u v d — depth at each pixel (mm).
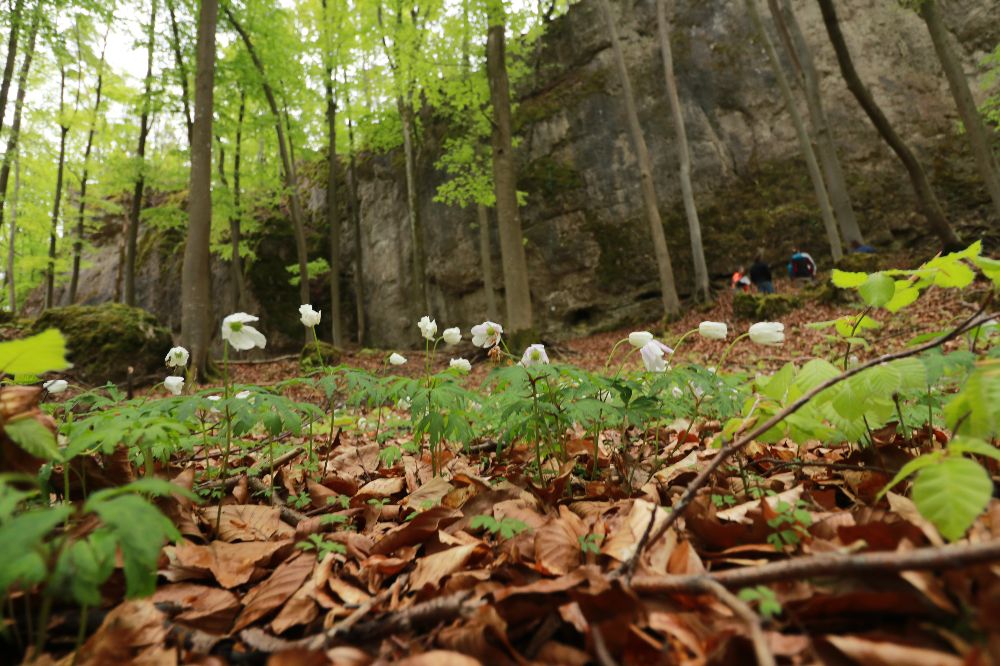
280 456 2799
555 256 18562
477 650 993
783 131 17406
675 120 15367
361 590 1383
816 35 17469
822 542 1215
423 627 1099
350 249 23734
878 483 1696
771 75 17844
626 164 18547
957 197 14906
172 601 1298
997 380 1158
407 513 2055
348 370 2400
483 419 2959
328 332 22672
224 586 1418
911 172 9680
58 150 19156
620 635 964
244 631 1162
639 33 19719
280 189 18359
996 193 9203
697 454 2361
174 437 1922
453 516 1680
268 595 1325
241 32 14953
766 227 16750
